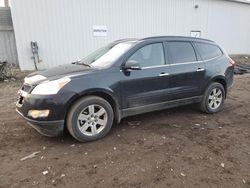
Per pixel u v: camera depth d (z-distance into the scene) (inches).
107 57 189.8
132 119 211.5
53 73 171.0
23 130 186.2
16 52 533.3
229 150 158.9
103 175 129.2
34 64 485.4
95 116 167.3
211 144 166.7
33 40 476.7
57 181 124.0
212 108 230.4
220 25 795.4
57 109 152.6
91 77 164.7
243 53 903.1
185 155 150.8
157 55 195.8
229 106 258.7
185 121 209.6
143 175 129.5
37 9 468.4
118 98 175.2
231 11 813.2
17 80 395.5
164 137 176.1
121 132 183.5
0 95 304.7
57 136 175.2
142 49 189.5
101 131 170.4
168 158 146.9
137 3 584.7
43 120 152.6
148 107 191.5
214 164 141.5
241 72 505.0
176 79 201.3
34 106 152.5
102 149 156.9
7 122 203.3
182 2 669.9
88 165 138.5
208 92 224.2
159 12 628.7
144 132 184.4
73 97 156.4
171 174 130.7
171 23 661.3
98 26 541.3
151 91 189.8
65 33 505.7
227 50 846.5
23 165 138.4
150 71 187.6
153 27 627.2
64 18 498.3
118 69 175.5
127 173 131.1
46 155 149.3
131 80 178.5
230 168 137.8
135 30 597.3
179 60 206.4
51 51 498.3
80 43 527.2
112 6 550.6
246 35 893.8
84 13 518.3
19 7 452.8
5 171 132.5
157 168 136.1
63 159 144.6
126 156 148.6
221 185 122.6
